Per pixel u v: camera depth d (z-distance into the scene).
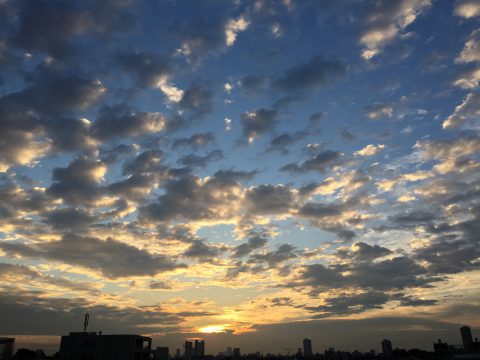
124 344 110.69
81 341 113.12
